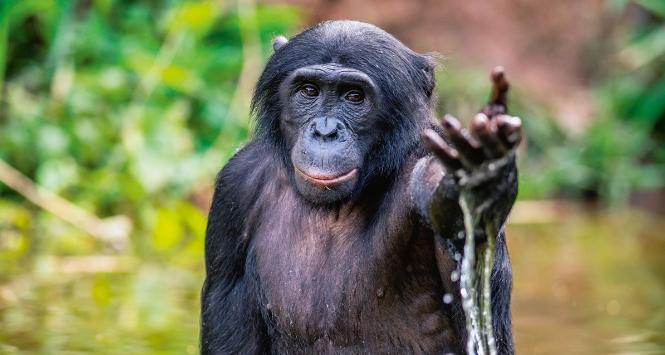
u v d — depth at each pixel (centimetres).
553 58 2391
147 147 1664
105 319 1141
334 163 809
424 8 2327
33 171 1653
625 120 2248
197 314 1176
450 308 843
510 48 2358
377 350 845
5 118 1694
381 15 2270
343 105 836
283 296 850
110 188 1642
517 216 1941
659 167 2169
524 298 1297
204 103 1802
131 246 1556
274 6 1981
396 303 839
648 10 2381
